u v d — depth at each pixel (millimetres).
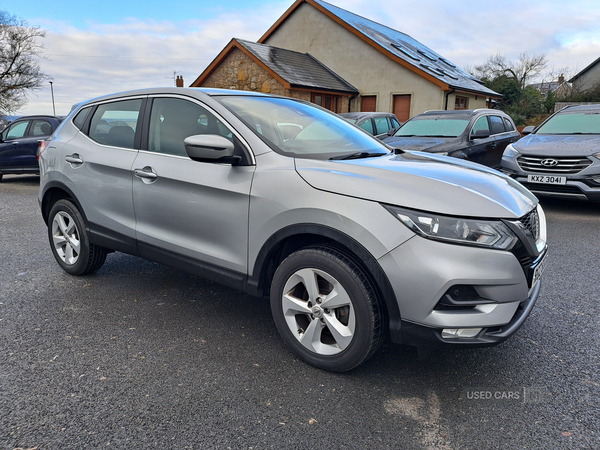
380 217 2172
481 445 1933
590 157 6250
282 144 2803
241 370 2500
